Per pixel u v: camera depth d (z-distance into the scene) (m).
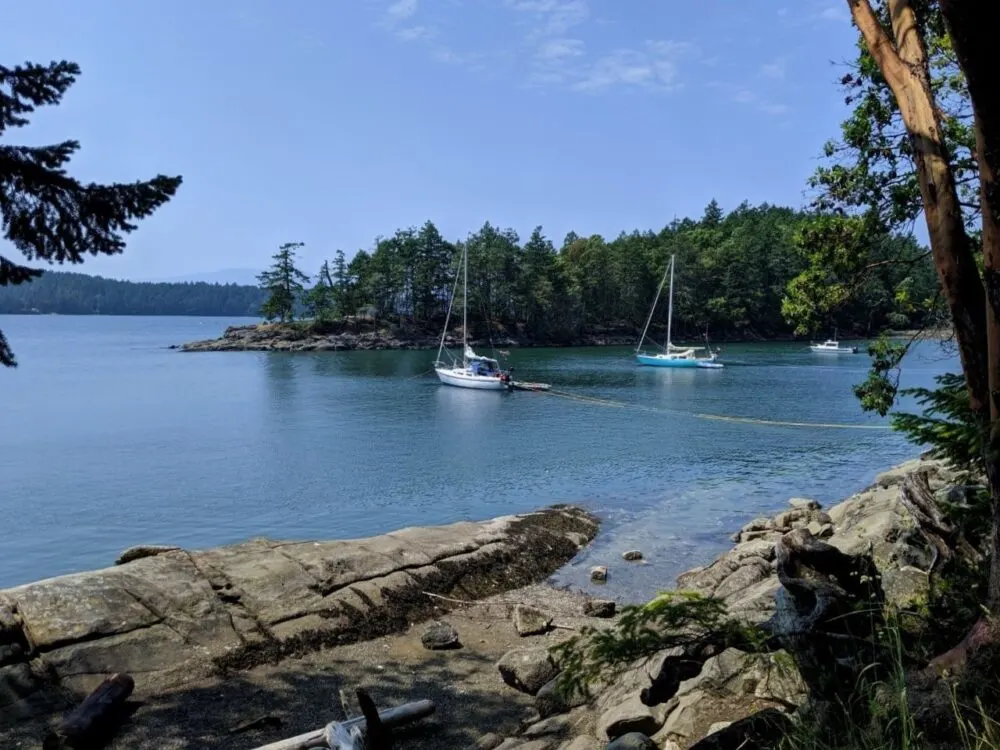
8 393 46.66
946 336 10.21
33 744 6.39
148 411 38.72
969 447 4.15
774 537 12.62
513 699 7.39
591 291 113.75
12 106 6.20
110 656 7.64
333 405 41.50
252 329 106.75
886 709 2.88
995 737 2.55
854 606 3.58
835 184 11.06
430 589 10.41
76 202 6.21
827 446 27.83
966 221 7.57
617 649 3.58
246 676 7.83
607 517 16.58
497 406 41.06
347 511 18.86
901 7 3.83
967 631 3.44
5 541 16.48
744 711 4.53
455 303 104.75
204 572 9.46
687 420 35.34
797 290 11.80
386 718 6.66
